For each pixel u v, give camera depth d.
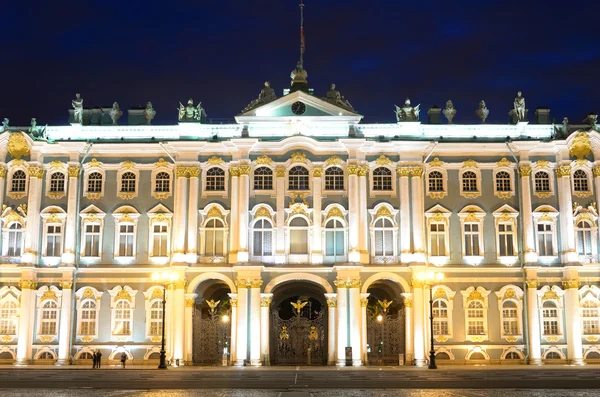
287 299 91.38
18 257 74.88
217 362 73.31
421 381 46.59
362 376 52.22
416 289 73.00
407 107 77.62
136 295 74.44
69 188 75.69
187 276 73.44
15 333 73.94
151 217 75.50
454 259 74.88
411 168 75.56
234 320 72.69
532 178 76.38
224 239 74.75
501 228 75.69
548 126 77.88
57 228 75.75
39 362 73.19
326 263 73.94
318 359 74.12
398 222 75.00
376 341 74.12
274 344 74.19
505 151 76.62
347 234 74.44
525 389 40.75
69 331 73.31
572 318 73.25
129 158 76.81
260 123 76.44
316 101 76.44
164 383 45.47
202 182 75.94
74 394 37.88
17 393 38.50
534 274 74.06
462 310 74.00
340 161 75.69
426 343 72.56
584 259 74.94
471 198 76.06
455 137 77.31
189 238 74.38
